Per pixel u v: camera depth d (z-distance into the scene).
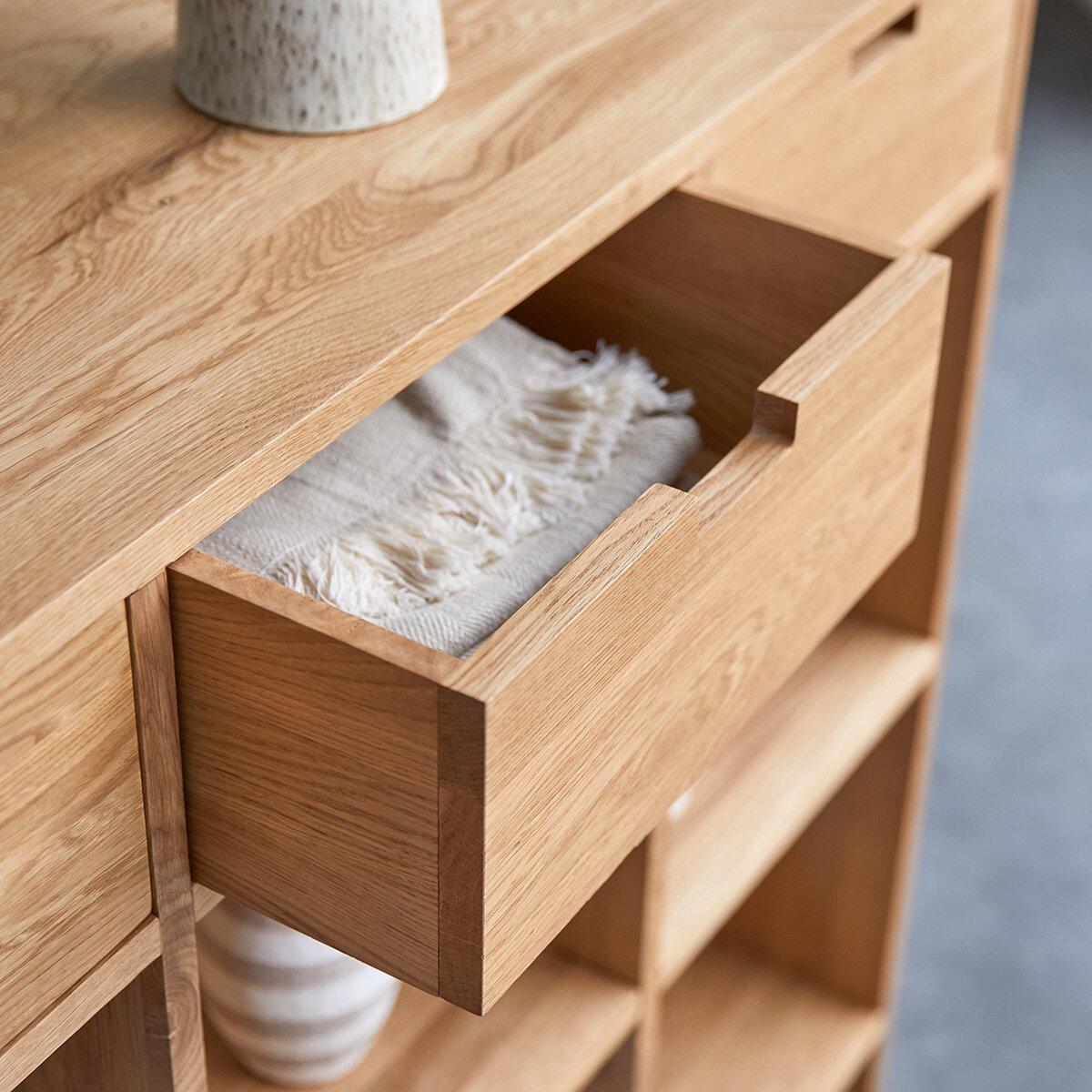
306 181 0.71
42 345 0.60
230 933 0.77
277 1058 0.83
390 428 0.72
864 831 1.26
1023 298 2.80
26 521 0.51
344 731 0.53
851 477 0.72
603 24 0.86
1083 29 3.58
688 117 0.76
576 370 0.78
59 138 0.74
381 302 0.63
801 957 1.33
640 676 0.59
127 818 0.57
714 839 1.03
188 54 0.76
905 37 0.94
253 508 0.67
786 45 0.83
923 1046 1.66
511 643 0.51
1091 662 2.11
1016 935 1.78
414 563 0.65
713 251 0.78
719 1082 1.24
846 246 0.73
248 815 0.58
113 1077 0.69
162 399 0.57
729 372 0.81
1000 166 1.13
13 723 0.50
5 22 0.85
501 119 0.76
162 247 0.66
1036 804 1.92
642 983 0.91
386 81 0.74
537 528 0.69
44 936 0.55
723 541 0.61
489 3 0.88
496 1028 0.89
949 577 1.22
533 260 0.66
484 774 0.50
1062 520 2.34
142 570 0.52
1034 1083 1.63
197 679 0.56
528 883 0.56
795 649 0.74
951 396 1.18
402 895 0.56
